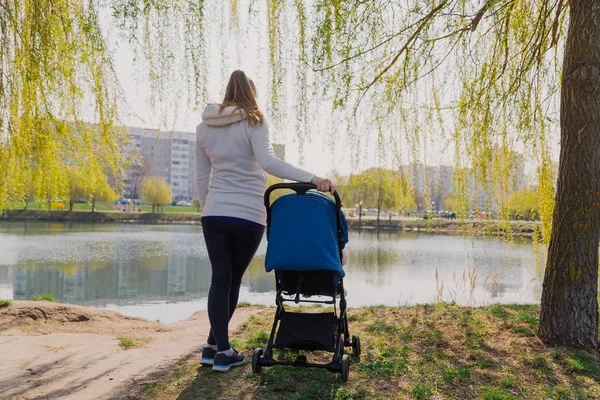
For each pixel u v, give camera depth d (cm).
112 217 5800
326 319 289
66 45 398
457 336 385
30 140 459
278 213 279
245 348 358
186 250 2411
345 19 376
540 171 450
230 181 284
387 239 3325
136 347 387
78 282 1391
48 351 372
